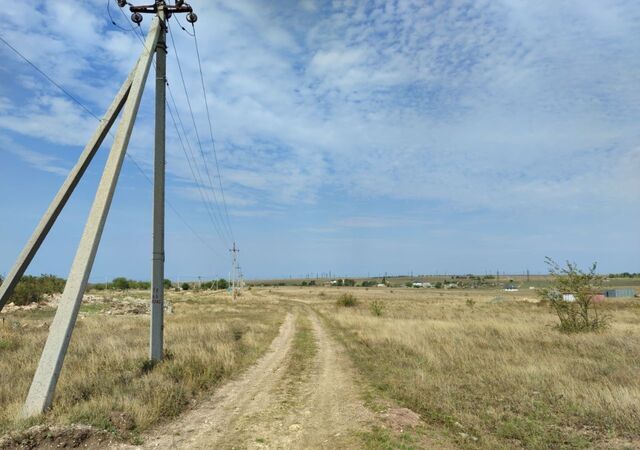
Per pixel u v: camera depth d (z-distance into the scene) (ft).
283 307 179.32
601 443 22.68
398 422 26.63
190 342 54.34
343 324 96.89
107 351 46.24
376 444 22.90
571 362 43.98
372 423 26.63
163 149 44.83
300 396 34.47
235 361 47.91
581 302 72.54
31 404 25.70
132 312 122.72
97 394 29.04
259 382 39.68
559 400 30.40
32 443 21.34
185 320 99.35
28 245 32.53
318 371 45.16
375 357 51.75
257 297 287.89
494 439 23.52
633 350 50.65
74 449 21.59
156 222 43.86
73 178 33.78
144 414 26.09
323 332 84.94
